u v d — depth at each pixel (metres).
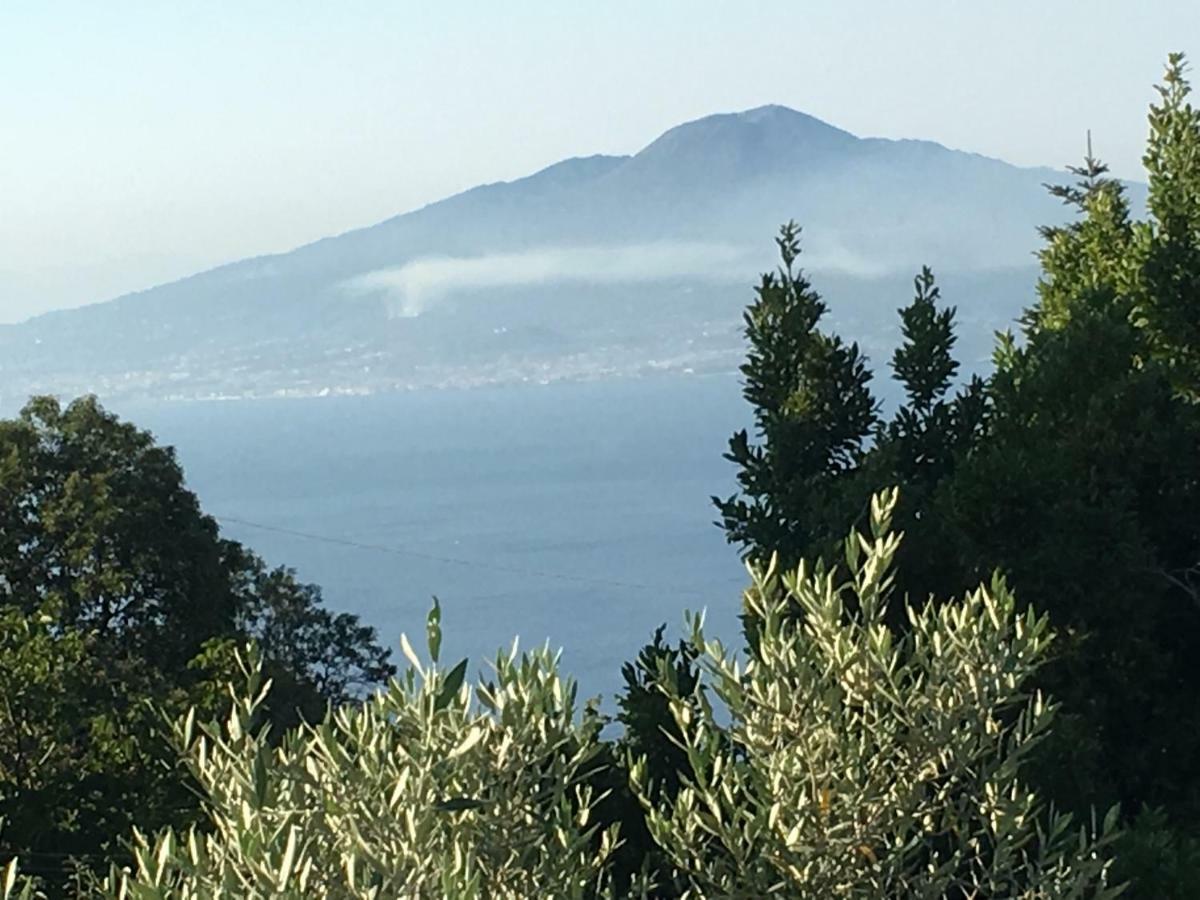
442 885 4.46
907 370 15.88
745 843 5.61
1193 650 13.09
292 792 5.01
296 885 4.41
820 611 5.96
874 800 5.62
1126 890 8.28
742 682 5.79
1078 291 16.83
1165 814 9.59
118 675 30.44
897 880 5.66
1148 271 16.16
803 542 13.95
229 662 24.08
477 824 5.18
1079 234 21.22
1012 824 5.75
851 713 5.86
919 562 12.03
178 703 22.81
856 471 15.32
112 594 34.09
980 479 11.93
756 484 15.57
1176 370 16.19
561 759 5.48
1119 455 12.63
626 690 10.17
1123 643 11.81
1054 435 13.16
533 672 5.41
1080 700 11.61
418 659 5.21
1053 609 11.70
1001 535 11.92
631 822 9.08
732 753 5.88
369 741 5.16
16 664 20.08
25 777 19.75
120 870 4.97
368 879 4.52
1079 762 9.86
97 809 19.02
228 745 5.39
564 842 5.41
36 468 35.12
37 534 34.75
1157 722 12.13
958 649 5.80
